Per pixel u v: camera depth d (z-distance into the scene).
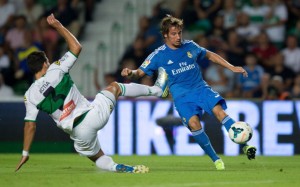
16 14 63.91
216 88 54.72
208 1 61.53
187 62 31.98
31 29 61.31
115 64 61.03
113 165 29.55
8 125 49.47
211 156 32.06
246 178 26.95
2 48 59.16
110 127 48.56
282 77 55.84
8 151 49.50
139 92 30.77
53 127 49.28
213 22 60.78
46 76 28.58
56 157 44.47
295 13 61.06
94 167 34.47
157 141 48.44
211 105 31.20
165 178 26.66
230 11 60.31
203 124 48.47
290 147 47.91
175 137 48.25
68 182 25.28
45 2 63.91
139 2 64.06
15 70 58.56
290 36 57.53
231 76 55.16
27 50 58.16
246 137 29.55
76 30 60.97
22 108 49.53
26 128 28.97
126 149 48.59
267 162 39.03
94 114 28.70
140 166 29.34
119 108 48.56
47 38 59.69
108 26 63.16
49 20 28.88
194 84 31.98
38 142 49.31
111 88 29.78
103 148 48.62
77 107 28.81
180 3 61.12
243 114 48.16
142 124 48.53
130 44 59.97
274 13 60.62
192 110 31.69
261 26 60.16
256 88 53.88
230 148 48.28
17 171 31.03
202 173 29.23
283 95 48.94
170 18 31.75
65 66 28.75
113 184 24.55
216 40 57.03
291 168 33.53
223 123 30.72
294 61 57.22
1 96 57.72
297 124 47.94
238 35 58.00
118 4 64.25
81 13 62.94
